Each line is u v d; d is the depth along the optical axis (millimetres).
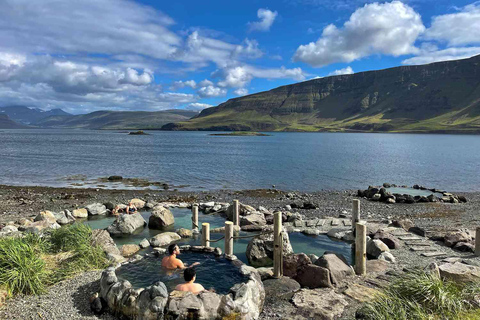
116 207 24656
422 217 24375
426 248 15992
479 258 14000
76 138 178875
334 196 34094
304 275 11945
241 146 125438
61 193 33094
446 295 8969
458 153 91500
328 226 20750
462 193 37062
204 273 11195
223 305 8508
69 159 67062
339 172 52844
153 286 8820
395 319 8312
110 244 15211
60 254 13523
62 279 11344
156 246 17000
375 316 8539
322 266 12188
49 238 15086
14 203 27688
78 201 28922
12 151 83688
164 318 8312
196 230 19531
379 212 26156
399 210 27000
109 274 10047
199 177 46438
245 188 38969
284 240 14984
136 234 19453
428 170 55906
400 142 160875
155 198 30906
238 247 17031
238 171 52688
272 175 49062
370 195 32938
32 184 39438
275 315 9398
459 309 8586
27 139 158875
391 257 14320
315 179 46156
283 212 23625
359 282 11703
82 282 11047
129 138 189750
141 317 8438
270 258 14953
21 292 10008
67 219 21453
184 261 12367
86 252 13375
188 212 25000
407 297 9414
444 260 13078
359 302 10094
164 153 86938
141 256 12680
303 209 26859
